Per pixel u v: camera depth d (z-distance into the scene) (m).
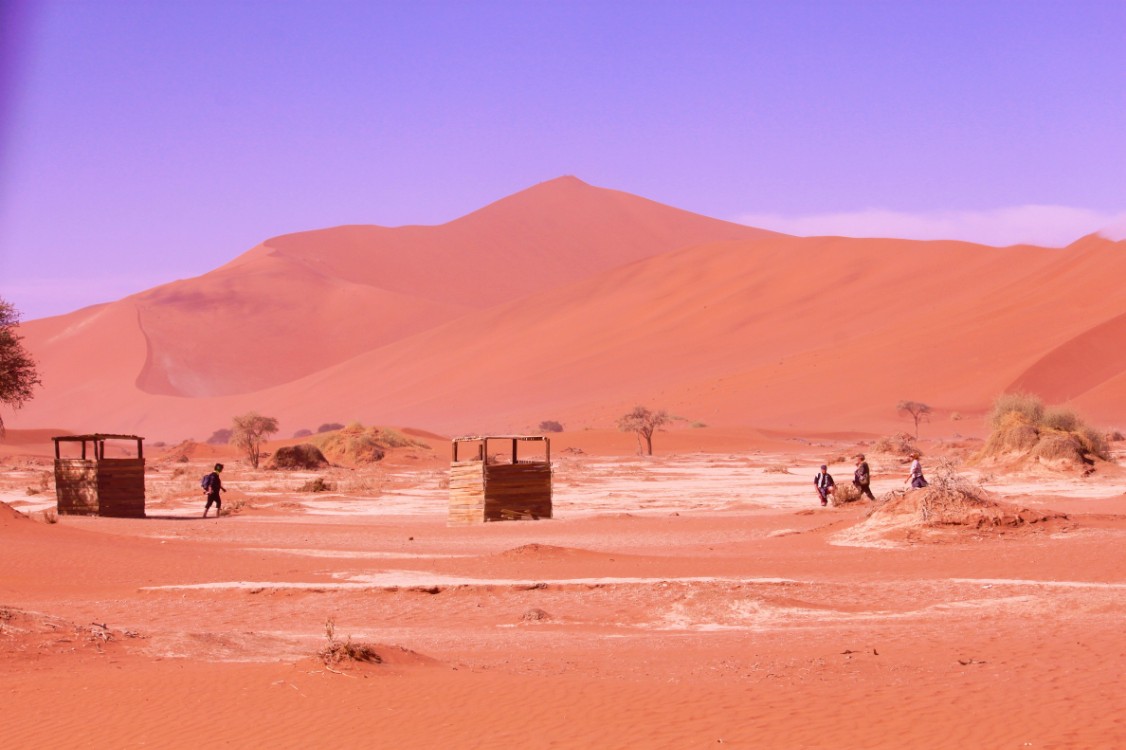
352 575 23.66
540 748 9.42
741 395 161.62
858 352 167.00
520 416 183.12
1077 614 16.98
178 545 30.17
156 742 9.92
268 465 78.75
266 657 14.15
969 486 29.25
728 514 40.22
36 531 30.33
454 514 39.09
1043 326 155.00
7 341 43.34
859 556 25.66
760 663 13.21
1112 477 48.94
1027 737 9.47
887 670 12.52
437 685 11.75
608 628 17.72
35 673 12.79
